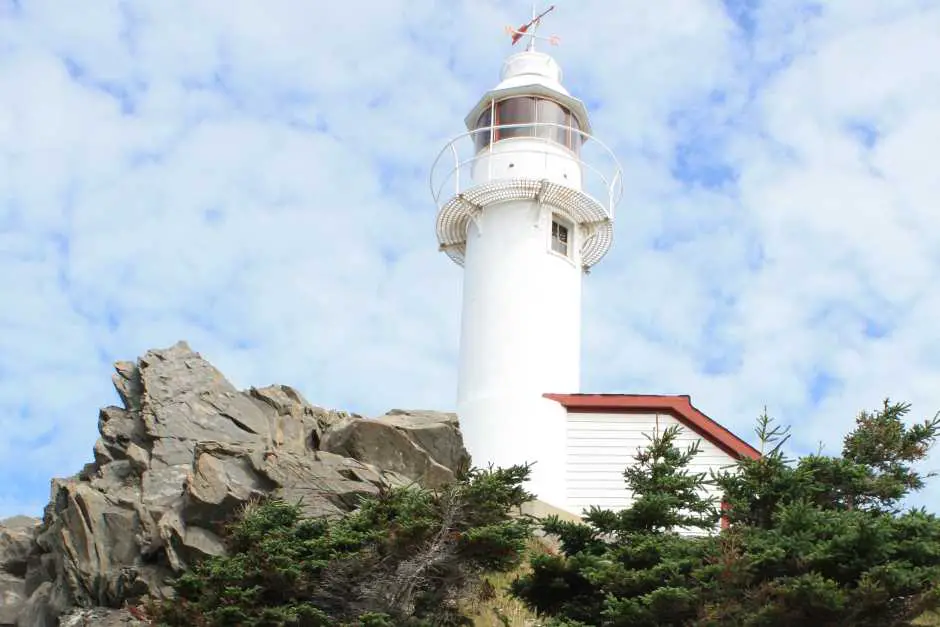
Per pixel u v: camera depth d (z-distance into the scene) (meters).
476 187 40.47
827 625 20.42
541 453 36.50
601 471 35.97
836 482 23.55
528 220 40.44
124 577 26.22
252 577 22.73
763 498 23.17
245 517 24.20
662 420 36.12
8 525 33.31
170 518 26.31
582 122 43.62
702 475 24.06
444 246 43.22
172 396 30.00
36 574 29.59
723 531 22.38
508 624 25.69
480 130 41.09
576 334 40.47
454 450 30.83
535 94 42.50
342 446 29.52
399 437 29.73
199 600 22.59
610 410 36.62
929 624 23.59
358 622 21.59
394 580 23.02
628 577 21.39
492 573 25.91
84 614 25.89
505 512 24.38
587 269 43.66
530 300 39.56
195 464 26.95
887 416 25.03
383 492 24.22
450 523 23.14
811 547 20.67
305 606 21.98
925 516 21.47
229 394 30.55
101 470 29.14
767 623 20.39
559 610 23.14
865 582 19.78
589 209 41.09
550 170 41.28
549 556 22.62
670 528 23.25
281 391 31.53
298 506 24.39
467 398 38.97
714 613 20.39
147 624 24.75
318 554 22.98
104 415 30.47
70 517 27.58
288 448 29.59
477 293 40.28
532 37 44.53
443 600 23.86
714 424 35.56
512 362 38.78
